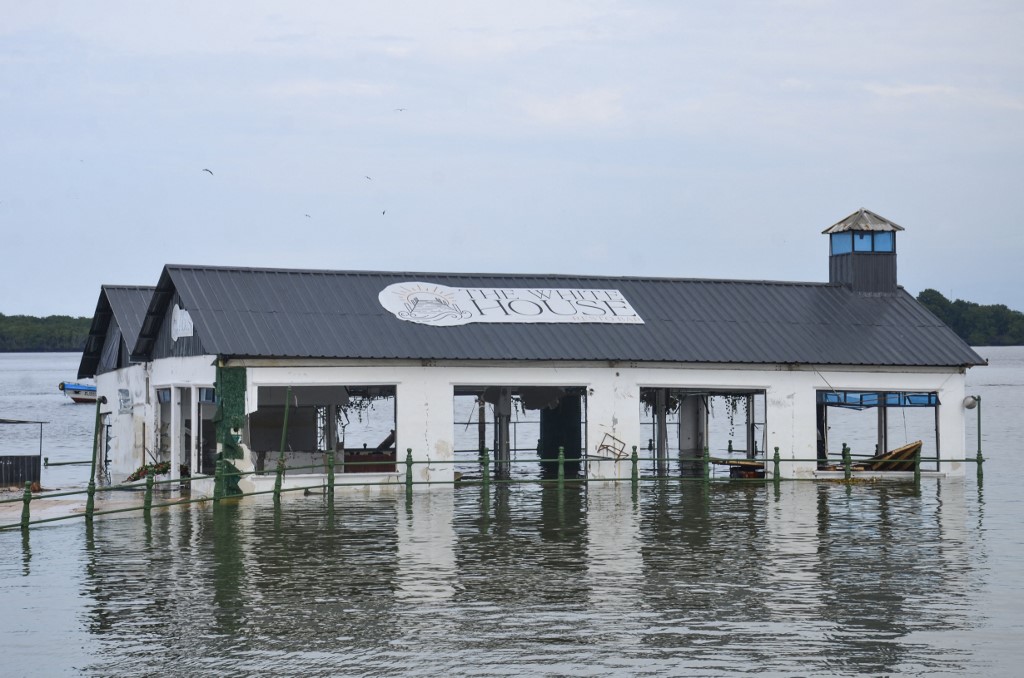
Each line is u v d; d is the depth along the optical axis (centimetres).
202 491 4894
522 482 4838
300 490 4622
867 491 4994
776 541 3644
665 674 2277
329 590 2942
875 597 2869
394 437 5494
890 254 6009
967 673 2284
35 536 3753
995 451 7225
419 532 3806
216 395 4609
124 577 3105
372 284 5350
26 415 13562
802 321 5641
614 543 3606
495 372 4953
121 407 6144
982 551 3475
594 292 5619
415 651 2420
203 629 2588
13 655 2406
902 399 5469
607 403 5081
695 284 5862
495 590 2941
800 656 2389
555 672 2289
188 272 5088
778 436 5284
